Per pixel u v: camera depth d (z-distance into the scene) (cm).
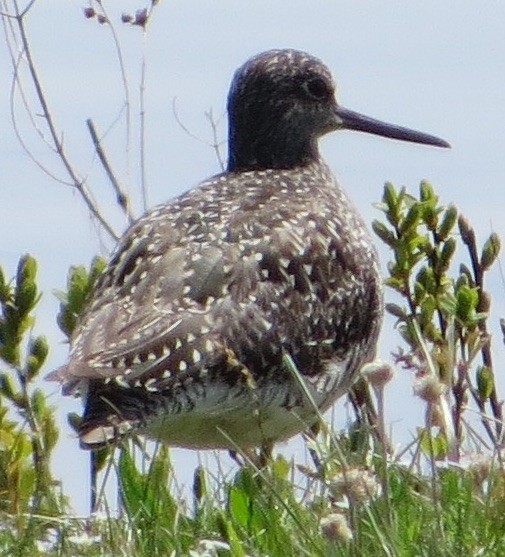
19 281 1343
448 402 1337
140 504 1118
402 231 1469
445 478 1154
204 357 1212
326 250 1345
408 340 1436
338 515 981
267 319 1272
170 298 1238
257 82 1514
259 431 1291
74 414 1369
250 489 1147
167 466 1208
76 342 1220
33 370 1339
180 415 1234
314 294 1319
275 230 1321
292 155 1512
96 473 1321
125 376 1179
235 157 1530
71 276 1405
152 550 1066
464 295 1425
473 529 1066
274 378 1280
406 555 1008
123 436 1175
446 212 1481
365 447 1188
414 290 1462
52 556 1088
